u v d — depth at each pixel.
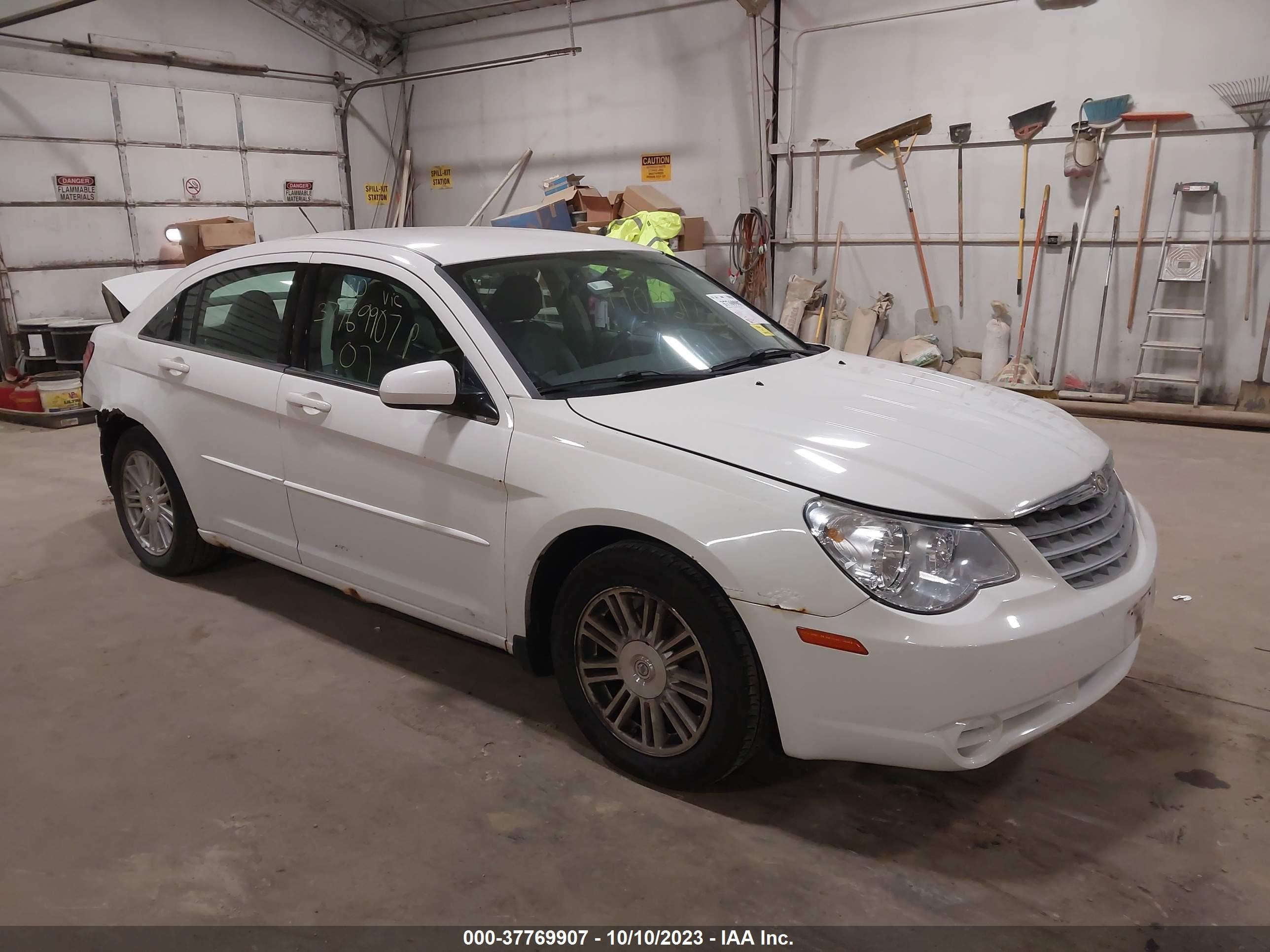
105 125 8.59
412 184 11.30
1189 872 2.10
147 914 2.02
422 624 3.46
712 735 2.25
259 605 3.65
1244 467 5.28
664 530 2.19
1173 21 6.39
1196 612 3.40
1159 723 2.70
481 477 2.54
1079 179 6.91
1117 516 2.40
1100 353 7.09
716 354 2.94
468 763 2.57
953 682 1.94
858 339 7.96
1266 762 2.51
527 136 10.03
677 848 2.21
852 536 2.01
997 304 7.37
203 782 2.50
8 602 3.70
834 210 8.05
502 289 2.81
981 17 7.06
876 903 2.02
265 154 9.95
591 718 2.52
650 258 3.36
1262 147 6.28
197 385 3.35
